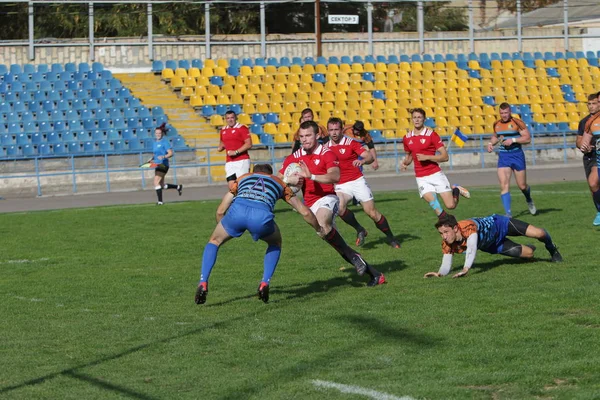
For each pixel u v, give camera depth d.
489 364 6.63
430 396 5.91
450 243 10.56
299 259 12.78
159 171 22.80
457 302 8.95
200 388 6.36
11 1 34.47
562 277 10.04
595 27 43.09
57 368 7.05
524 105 36.97
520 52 40.94
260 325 8.34
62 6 44.59
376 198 22.20
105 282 11.30
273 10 48.12
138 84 34.53
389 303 9.08
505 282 9.95
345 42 38.97
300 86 35.34
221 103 34.00
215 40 38.72
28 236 16.75
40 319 9.05
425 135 14.25
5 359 7.37
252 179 9.39
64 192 28.52
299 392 6.13
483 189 24.05
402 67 37.44
